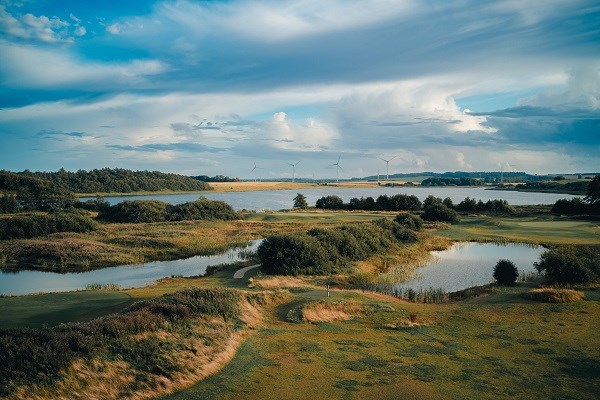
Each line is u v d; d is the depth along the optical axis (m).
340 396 17.34
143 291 37.28
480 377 19.33
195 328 23.39
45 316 27.27
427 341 24.47
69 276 50.78
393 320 28.78
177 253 64.44
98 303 31.39
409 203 128.62
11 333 18.98
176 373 18.70
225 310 26.92
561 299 32.66
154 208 103.50
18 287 45.19
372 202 134.12
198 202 106.19
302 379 18.95
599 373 19.77
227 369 19.97
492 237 71.69
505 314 30.11
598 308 30.86
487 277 46.97
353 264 50.78
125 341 20.09
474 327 27.23
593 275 38.62
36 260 58.00
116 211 104.38
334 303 30.94
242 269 49.91
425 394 17.58
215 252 65.56
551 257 39.94
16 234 71.69
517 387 18.30
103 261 58.16
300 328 26.73
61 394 16.03
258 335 25.08
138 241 68.56
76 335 19.38
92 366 17.83
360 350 22.81
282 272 45.34
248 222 95.25
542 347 23.28
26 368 16.64
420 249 63.12
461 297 37.84
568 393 17.78
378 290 40.78
